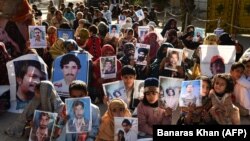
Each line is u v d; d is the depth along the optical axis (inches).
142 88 257.0
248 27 721.6
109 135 218.5
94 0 1069.8
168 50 320.5
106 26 443.5
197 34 420.8
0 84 300.8
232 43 386.6
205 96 234.2
